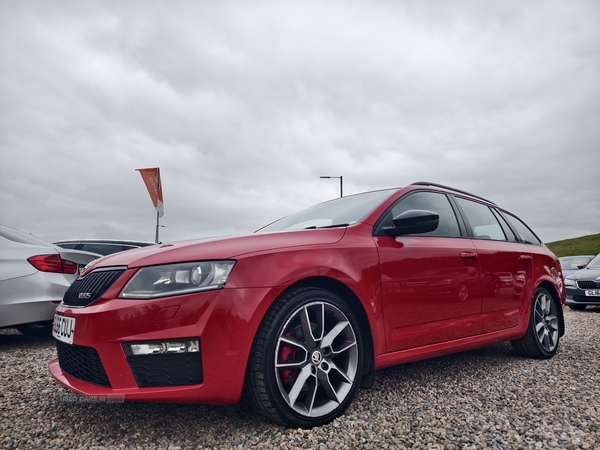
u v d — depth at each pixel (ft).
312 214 11.18
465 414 7.95
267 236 7.95
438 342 9.55
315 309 7.68
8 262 14.08
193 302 6.72
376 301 8.39
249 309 6.87
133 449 6.66
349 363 8.01
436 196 11.20
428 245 9.70
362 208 9.92
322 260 7.80
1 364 12.24
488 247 11.35
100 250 28.04
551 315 13.62
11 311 13.91
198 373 6.72
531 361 12.44
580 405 8.41
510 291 11.71
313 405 7.50
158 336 6.57
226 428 7.33
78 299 7.47
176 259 7.07
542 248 14.38
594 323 22.38
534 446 6.61
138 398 6.54
